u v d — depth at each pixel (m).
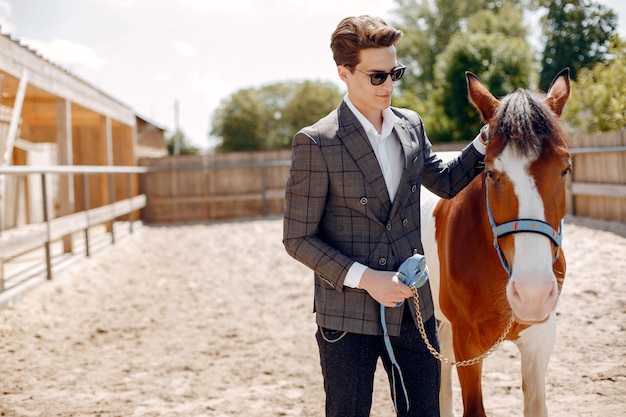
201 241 9.93
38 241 6.20
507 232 1.87
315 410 3.35
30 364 4.20
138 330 5.11
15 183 9.66
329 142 1.81
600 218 8.88
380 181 1.82
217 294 6.36
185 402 3.51
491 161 1.93
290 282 6.68
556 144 1.87
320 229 1.91
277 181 13.48
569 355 3.86
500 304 2.24
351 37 1.77
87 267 7.55
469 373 2.38
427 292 1.95
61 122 8.28
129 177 11.29
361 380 1.85
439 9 33.19
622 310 4.46
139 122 18.80
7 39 6.12
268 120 61.31
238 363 4.22
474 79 2.27
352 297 1.82
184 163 13.49
